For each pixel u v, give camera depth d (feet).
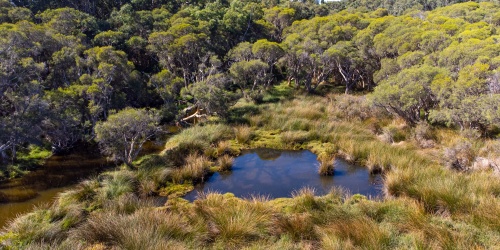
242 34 110.93
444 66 57.52
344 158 44.70
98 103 58.18
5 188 38.60
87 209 29.86
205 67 83.82
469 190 26.89
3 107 49.34
